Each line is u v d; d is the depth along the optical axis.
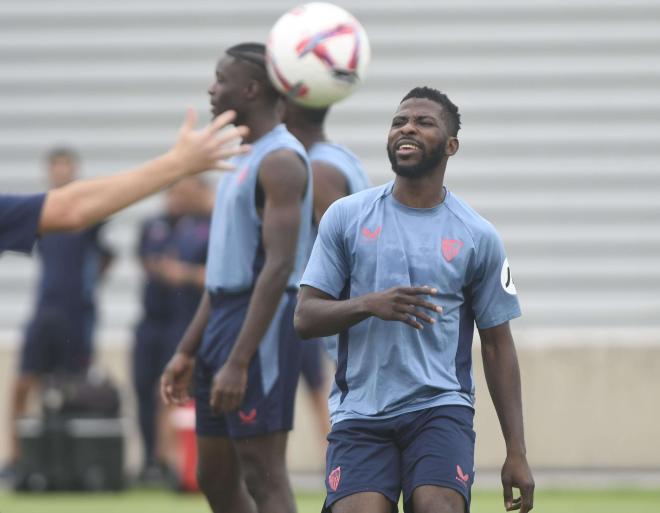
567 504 35.94
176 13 51.81
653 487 40.91
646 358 43.84
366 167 49.94
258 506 21.52
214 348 21.66
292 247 21.20
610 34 50.38
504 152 49.94
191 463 39.09
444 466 17.47
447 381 18.11
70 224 15.62
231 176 21.84
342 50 22.34
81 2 52.06
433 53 50.50
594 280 49.12
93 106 51.66
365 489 17.62
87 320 43.41
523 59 50.41
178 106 51.56
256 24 51.69
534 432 43.97
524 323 49.06
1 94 51.75
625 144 49.78
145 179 15.62
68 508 35.50
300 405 43.56
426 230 18.31
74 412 40.25
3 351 46.12
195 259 40.56
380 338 18.02
